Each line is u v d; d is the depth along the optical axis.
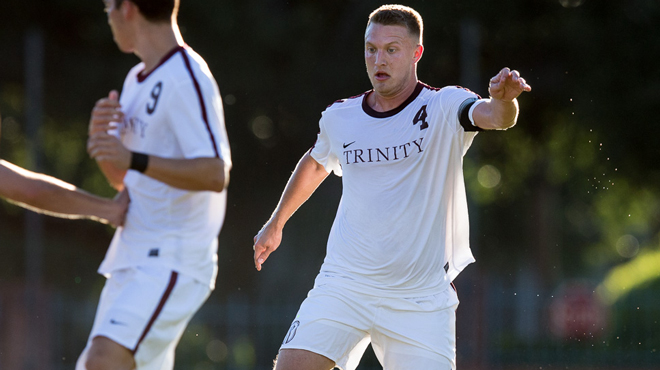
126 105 19.30
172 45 19.20
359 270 17.02
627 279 86.00
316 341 17.00
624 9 72.00
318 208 74.75
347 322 17.06
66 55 73.62
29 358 58.06
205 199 18.94
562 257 115.56
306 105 74.00
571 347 60.91
